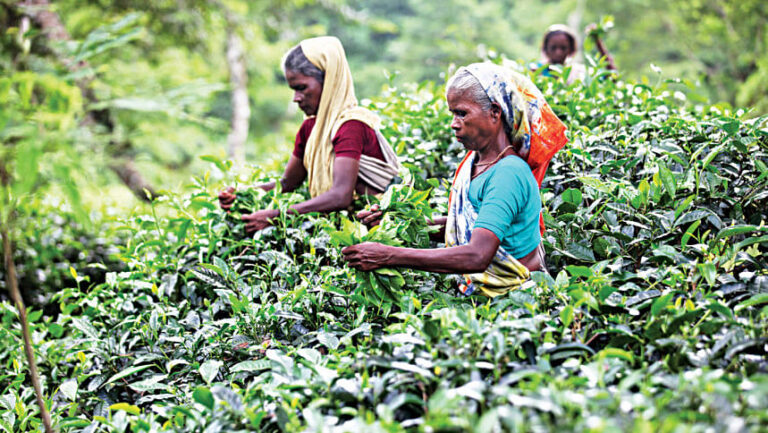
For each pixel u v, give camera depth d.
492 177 2.51
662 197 2.85
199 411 2.18
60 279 4.93
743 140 3.01
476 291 2.65
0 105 2.10
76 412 2.96
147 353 2.90
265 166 4.57
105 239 5.08
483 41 20.70
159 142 10.41
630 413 1.74
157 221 3.54
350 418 2.04
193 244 3.57
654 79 17.53
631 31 19.58
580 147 3.37
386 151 3.42
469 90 2.50
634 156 3.30
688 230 2.56
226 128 4.68
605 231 2.84
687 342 2.05
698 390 1.72
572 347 2.04
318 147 3.38
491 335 1.99
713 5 15.23
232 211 3.61
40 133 2.11
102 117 6.32
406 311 2.38
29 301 4.91
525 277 2.56
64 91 2.21
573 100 3.91
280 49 14.27
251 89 15.10
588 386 1.86
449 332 2.09
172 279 3.24
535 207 2.56
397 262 2.42
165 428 2.25
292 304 2.69
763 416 1.59
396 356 2.07
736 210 2.89
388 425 1.69
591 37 4.87
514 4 24.77
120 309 3.24
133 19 2.36
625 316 2.27
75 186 2.04
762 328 2.06
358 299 2.60
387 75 4.56
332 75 3.32
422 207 2.84
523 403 1.67
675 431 1.52
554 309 2.40
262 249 3.36
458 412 1.74
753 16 14.20
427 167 4.03
